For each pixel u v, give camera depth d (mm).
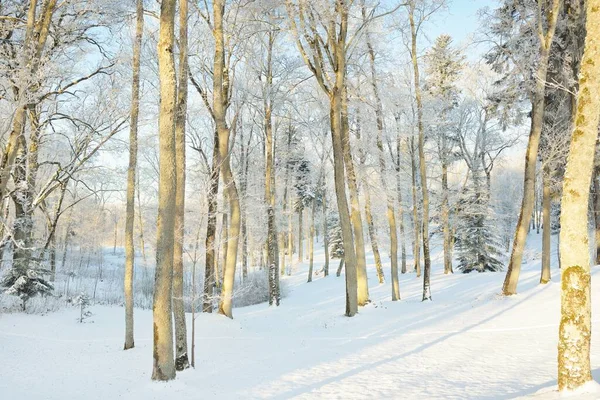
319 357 9727
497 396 5805
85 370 9156
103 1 15477
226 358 9922
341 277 34094
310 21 14828
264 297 26203
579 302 5277
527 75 16406
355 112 20656
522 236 15930
